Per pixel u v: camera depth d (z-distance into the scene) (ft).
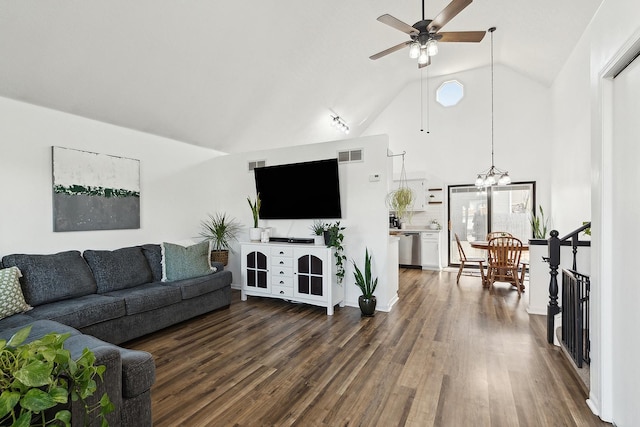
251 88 13.94
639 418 5.06
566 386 7.13
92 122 11.75
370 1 12.57
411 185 23.38
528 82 20.59
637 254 5.11
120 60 9.91
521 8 13.42
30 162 10.11
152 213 13.94
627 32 5.06
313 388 7.13
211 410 6.35
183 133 14.60
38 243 10.28
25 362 2.87
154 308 10.19
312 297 12.73
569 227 15.80
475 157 22.04
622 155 5.57
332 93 17.92
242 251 14.52
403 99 24.06
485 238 22.06
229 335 10.24
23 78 9.18
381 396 6.81
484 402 6.56
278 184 14.58
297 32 12.46
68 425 2.97
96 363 4.18
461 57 19.86
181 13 9.39
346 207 13.62
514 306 13.25
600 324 5.99
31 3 7.57
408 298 14.64
